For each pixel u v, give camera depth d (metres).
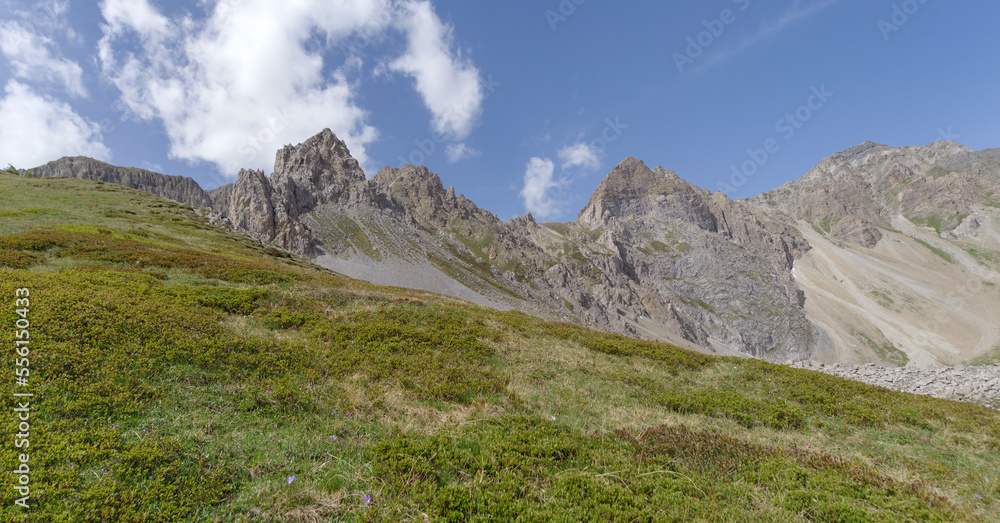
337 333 18.97
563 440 10.44
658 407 15.30
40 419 7.61
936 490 9.34
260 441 8.64
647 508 7.48
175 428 8.46
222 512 6.46
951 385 30.42
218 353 12.85
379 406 11.63
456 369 16.27
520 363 19.31
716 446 11.00
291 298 23.84
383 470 7.99
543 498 7.67
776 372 21.86
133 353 11.28
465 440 9.94
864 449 12.72
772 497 8.45
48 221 45.00
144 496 6.24
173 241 50.44
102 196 85.25
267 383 11.62
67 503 5.76
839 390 19.53
